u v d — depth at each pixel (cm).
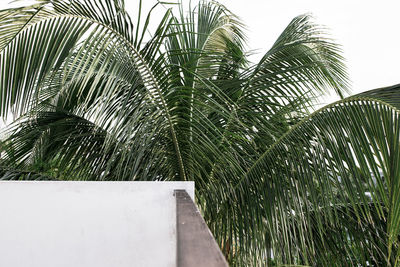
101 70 120
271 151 167
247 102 201
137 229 93
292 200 154
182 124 172
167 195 94
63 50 116
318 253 185
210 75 247
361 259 181
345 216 193
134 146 162
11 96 116
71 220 94
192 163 193
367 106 131
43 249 93
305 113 193
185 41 191
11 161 230
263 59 203
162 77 148
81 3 114
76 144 233
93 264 92
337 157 138
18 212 95
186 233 41
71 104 224
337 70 245
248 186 173
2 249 93
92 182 96
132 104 146
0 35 109
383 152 121
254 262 158
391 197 116
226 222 184
